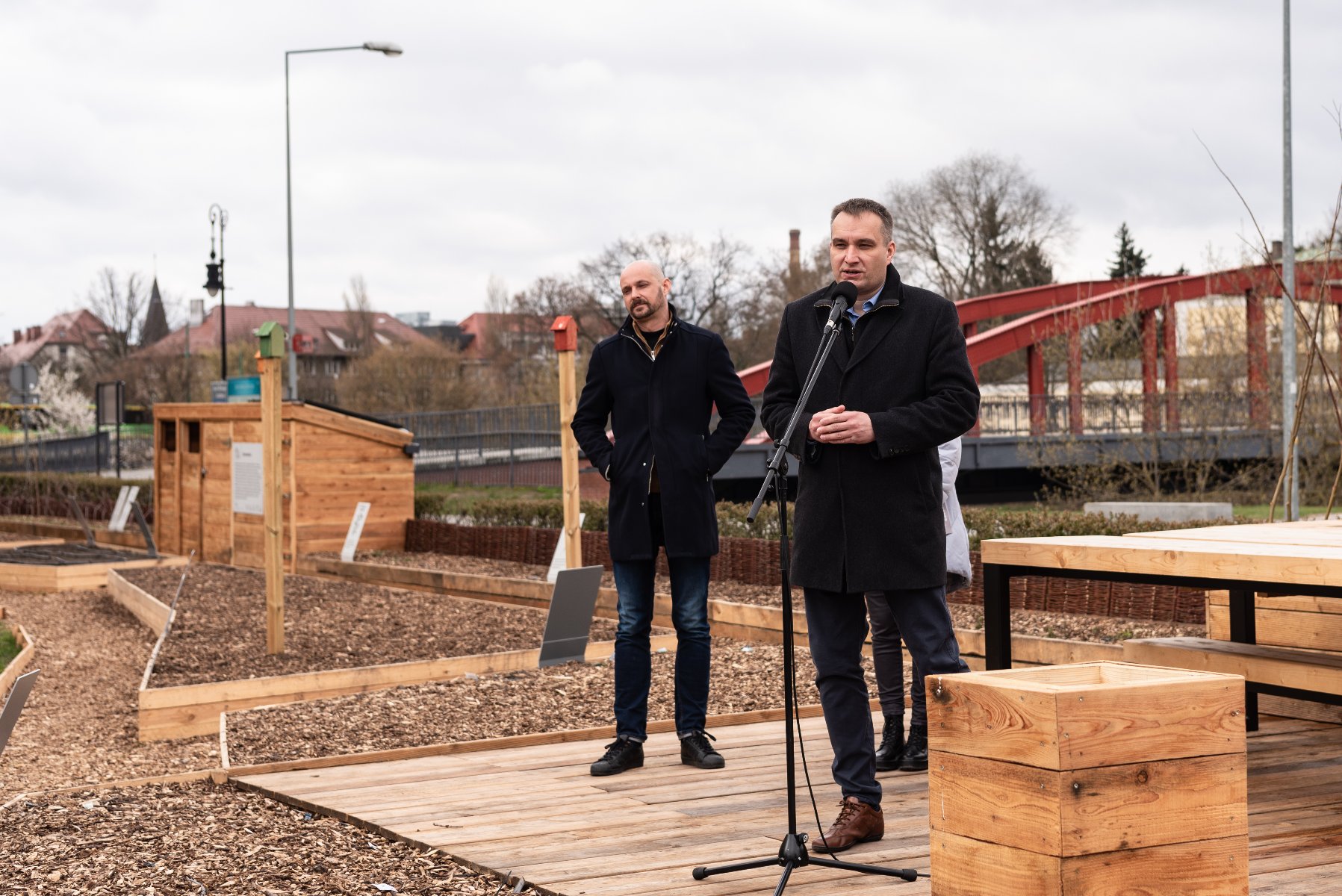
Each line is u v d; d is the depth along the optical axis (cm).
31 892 353
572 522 1065
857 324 380
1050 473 2528
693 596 505
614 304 5972
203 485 1639
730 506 1370
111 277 6631
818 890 334
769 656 802
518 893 345
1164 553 389
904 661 741
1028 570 434
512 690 707
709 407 519
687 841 387
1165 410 2466
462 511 1691
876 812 372
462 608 1095
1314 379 2031
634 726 497
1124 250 7200
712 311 5956
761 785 461
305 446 1492
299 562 1466
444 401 5453
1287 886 319
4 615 1205
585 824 411
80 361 7056
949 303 378
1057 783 258
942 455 478
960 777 283
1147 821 267
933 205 5953
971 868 281
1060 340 3078
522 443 3459
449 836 399
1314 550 375
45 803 465
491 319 7288
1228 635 526
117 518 1877
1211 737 275
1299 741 490
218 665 847
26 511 2441
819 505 374
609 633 945
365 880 361
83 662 969
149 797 479
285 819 438
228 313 9150
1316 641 500
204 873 370
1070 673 299
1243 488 2500
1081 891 260
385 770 512
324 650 898
